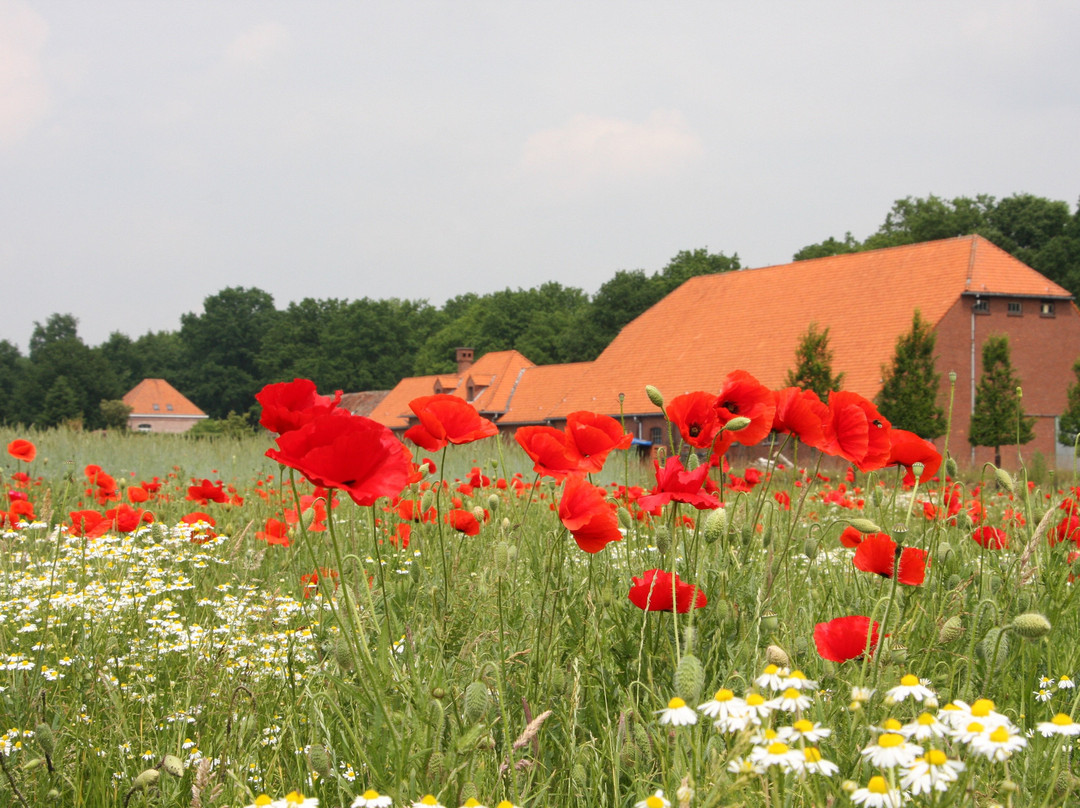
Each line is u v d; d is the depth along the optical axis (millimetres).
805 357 35781
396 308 127375
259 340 120500
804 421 2914
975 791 1649
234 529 6184
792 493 3621
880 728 1586
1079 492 4008
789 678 1746
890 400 35250
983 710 1551
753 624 2621
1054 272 69125
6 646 3123
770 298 47281
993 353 36094
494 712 2223
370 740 2002
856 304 43406
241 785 2016
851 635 2324
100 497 6699
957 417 39375
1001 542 3514
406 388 81375
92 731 2592
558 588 2844
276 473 13273
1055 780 1867
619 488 4285
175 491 9781
